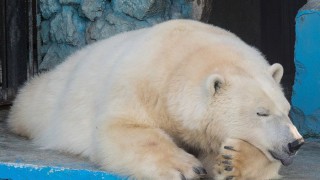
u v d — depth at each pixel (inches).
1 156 367.6
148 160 315.0
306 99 453.1
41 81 432.5
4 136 429.1
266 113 309.7
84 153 358.3
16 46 537.6
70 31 528.1
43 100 411.8
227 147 308.0
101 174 327.0
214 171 315.9
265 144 308.0
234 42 352.8
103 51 385.7
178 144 345.4
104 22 516.4
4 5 530.3
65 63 418.9
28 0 539.5
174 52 343.3
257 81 321.7
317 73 446.9
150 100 336.5
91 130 357.1
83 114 365.1
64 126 371.2
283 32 802.8
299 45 454.6
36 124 409.4
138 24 506.6
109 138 331.3
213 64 329.7
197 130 325.7
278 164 329.4
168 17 511.8
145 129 332.5
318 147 429.4
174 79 331.9
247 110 312.5
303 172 358.3
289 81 732.7
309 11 448.5
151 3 497.4
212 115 318.3
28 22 541.3
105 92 350.0
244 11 816.9
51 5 536.1
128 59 350.0
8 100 534.6
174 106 328.5
